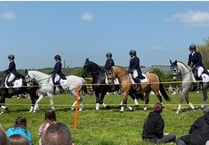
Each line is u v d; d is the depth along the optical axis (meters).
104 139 10.97
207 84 19.03
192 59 19.19
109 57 20.06
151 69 41.97
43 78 20.61
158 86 20.58
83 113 19.28
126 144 10.16
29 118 18.25
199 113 18.56
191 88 18.98
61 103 27.73
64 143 2.93
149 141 10.30
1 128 2.85
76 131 13.49
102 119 17.23
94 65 20.38
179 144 9.30
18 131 6.87
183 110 19.83
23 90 20.69
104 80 20.08
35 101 21.03
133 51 20.11
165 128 14.66
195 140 9.06
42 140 2.97
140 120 16.86
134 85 19.89
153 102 27.48
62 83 20.56
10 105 24.69
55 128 3.01
